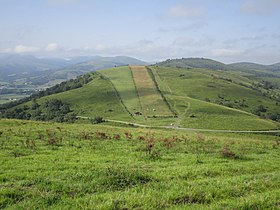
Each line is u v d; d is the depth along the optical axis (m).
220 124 156.25
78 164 16.30
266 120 172.38
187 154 23.19
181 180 13.47
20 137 28.33
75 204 9.68
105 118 177.12
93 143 26.98
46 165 15.73
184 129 143.50
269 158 23.61
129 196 10.38
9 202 9.77
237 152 25.94
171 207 9.76
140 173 13.52
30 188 11.28
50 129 37.19
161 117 174.75
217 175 15.32
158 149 25.05
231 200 10.60
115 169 13.46
